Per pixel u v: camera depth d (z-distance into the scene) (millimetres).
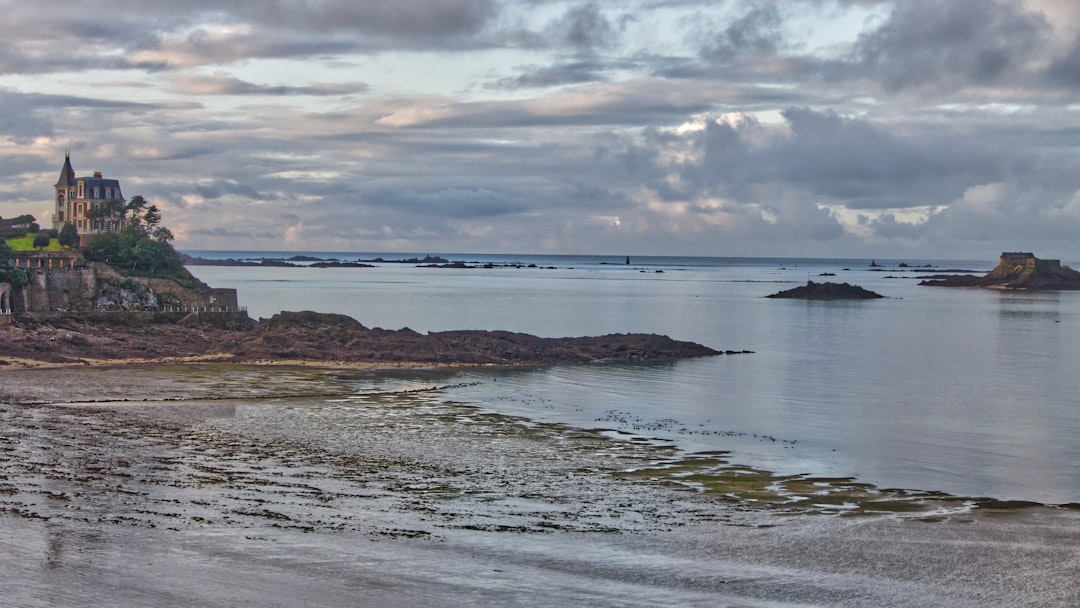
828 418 80438
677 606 36125
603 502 50938
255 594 36000
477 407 82562
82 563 38344
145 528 43250
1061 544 44344
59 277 144125
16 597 34531
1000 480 58625
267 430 68562
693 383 101938
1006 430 75875
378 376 102062
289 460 58469
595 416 79000
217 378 97250
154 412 75188
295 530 43750
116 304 145750
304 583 37281
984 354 141250
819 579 39281
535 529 45312
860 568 40656
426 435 68438
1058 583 39062
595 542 43594
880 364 125562
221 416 74188
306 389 90938
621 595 37062
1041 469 61812
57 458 56844
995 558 42125
